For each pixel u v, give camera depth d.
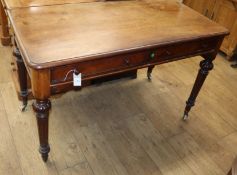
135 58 1.33
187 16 1.68
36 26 1.26
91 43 1.21
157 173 1.60
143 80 2.40
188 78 2.55
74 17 1.41
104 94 2.15
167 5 1.79
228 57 2.96
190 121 2.03
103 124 1.87
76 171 1.53
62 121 1.84
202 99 2.30
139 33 1.37
